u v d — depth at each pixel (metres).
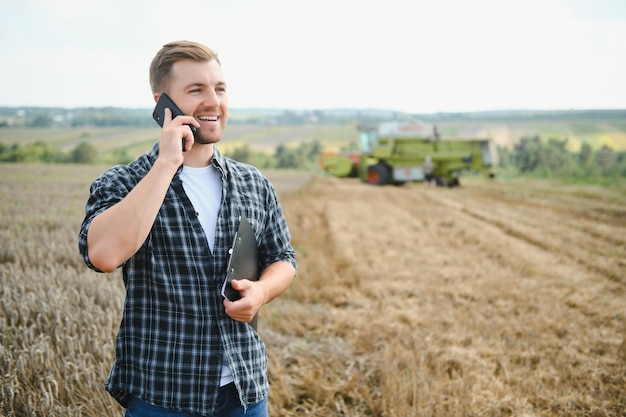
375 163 30.53
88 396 3.78
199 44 2.27
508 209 19.22
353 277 8.83
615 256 11.23
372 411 4.48
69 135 86.12
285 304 7.34
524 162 46.56
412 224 15.29
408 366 5.08
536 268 9.77
